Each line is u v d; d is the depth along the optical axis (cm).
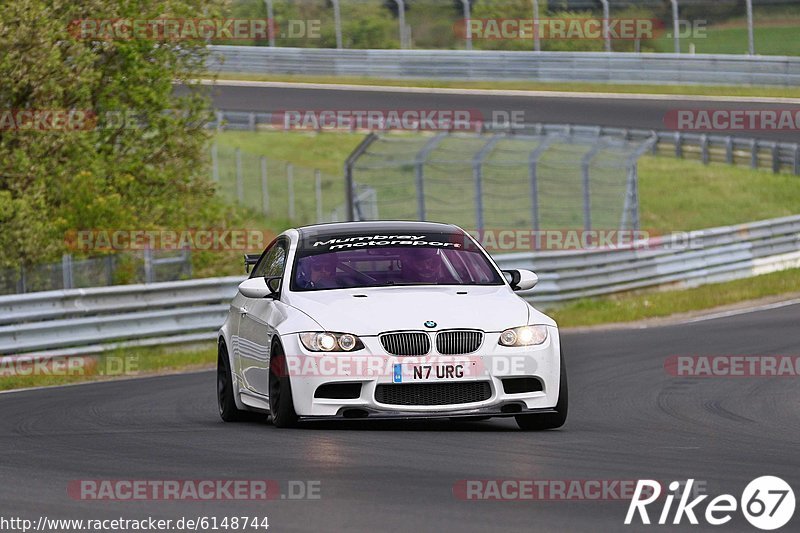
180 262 7538
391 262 3491
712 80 16400
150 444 3025
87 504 2212
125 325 6259
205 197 9338
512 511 2094
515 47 18325
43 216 7712
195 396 4512
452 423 3441
